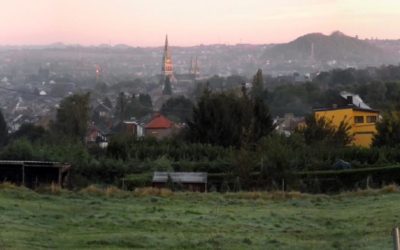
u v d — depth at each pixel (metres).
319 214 27.11
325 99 114.44
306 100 118.88
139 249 17.33
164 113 113.62
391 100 99.81
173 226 22.48
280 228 23.39
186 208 28.20
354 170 40.41
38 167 38.31
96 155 50.06
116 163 44.09
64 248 16.83
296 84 130.38
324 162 44.53
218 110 57.44
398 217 23.80
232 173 39.44
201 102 59.19
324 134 58.50
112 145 50.84
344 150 48.12
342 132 61.12
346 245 18.70
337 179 40.09
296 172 39.72
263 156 38.94
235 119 57.25
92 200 29.91
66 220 22.97
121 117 121.75
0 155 45.59
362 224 23.38
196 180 39.12
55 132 78.00
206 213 26.58
